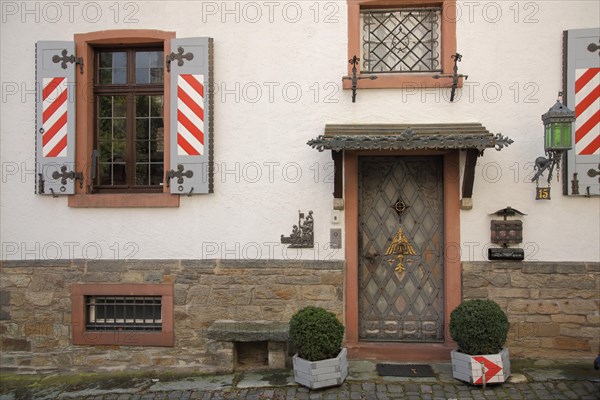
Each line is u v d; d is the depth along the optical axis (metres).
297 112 5.17
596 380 4.45
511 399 4.16
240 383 4.65
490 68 5.04
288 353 5.09
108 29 5.26
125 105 5.43
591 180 4.88
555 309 4.95
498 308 4.45
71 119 5.21
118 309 5.31
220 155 5.21
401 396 4.23
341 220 5.12
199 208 5.20
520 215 5.00
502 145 4.36
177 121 5.12
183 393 4.52
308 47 5.18
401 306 5.27
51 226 5.29
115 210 5.25
